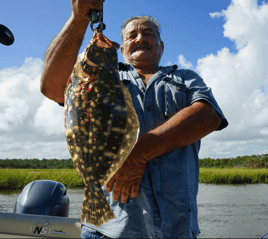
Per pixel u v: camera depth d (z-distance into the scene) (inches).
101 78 53.7
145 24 75.9
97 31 56.0
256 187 581.3
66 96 57.9
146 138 53.2
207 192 456.4
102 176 49.7
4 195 411.5
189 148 61.6
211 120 56.1
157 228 53.4
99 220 48.2
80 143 53.1
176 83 65.1
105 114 51.8
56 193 99.0
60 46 63.6
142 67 74.0
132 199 53.9
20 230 65.9
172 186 55.3
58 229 65.2
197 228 57.4
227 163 1774.1
